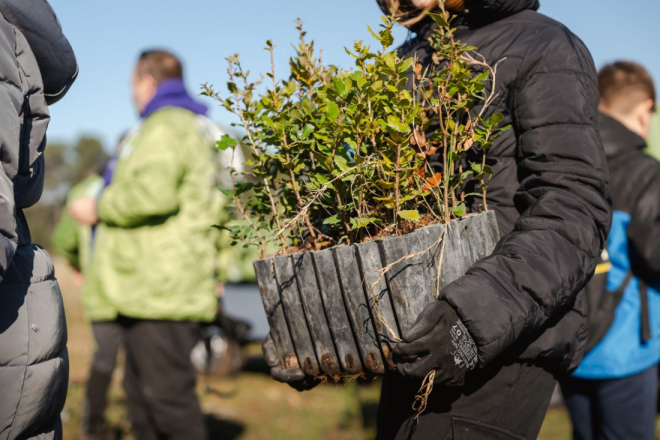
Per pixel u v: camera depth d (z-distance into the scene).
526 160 1.45
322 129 1.45
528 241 1.32
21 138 1.38
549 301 1.29
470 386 1.45
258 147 1.58
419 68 1.43
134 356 3.16
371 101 1.41
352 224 1.46
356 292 1.39
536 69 1.45
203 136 3.26
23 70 1.39
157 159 3.00
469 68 1.53
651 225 2.17
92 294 3.72
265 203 1.65
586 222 1.34
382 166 1.39
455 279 1.36
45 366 1.40
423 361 1.25
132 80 3.36
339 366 1.47
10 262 1.22
